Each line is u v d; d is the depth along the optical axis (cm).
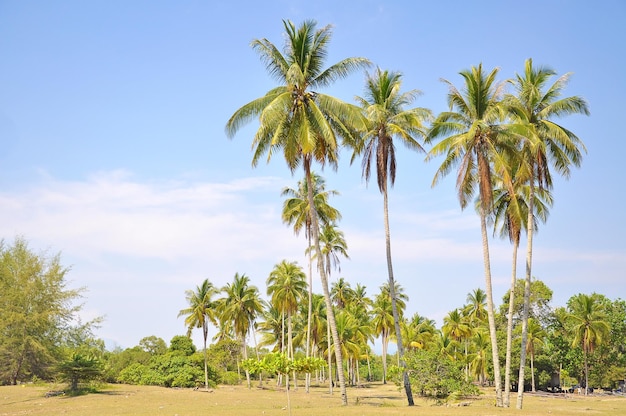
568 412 3175
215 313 7006
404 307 9219
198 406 3525
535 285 7975
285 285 6288
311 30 3134
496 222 3816
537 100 3234
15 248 5484
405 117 3344
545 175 3278
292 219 5084
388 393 6184
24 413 3092
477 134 3186
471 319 9631
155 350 7625
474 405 3644
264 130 3139
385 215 3434
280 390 6675
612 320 7506
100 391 4697
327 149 3256
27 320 5184
